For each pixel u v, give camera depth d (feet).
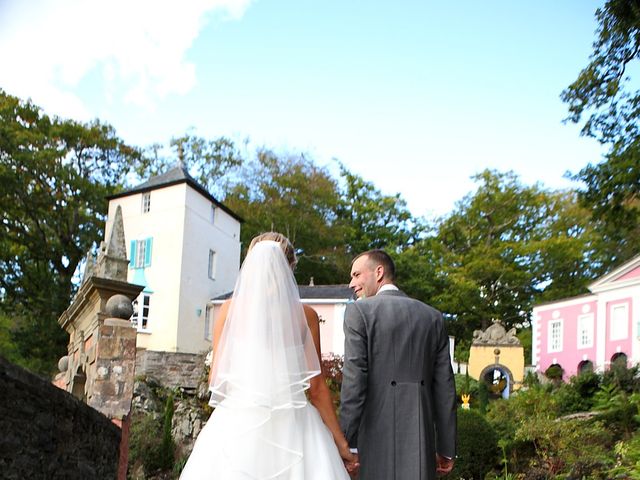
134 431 67.46
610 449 48.14
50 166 123.54
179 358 94.58
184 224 108.78
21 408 17.08
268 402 10.98
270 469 10.91
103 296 32.73
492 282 161.38
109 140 132.98
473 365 112.68
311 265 150.51
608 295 114.93
